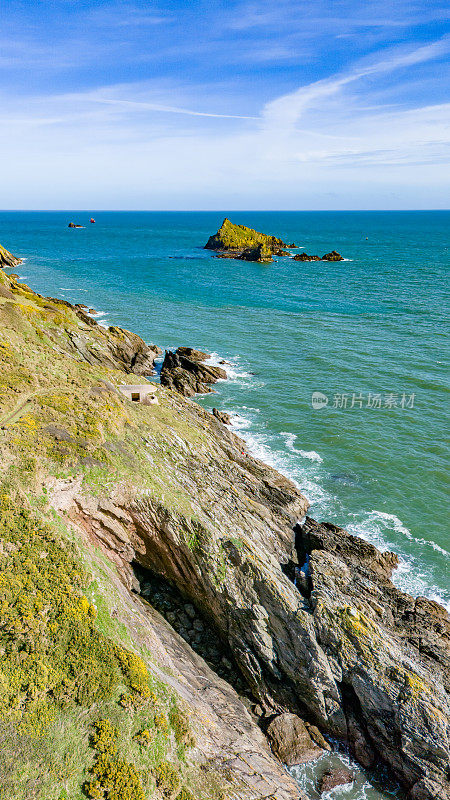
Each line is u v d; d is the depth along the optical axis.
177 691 19.34
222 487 31.73
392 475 40.53
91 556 22.39
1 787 13.98
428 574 30.62
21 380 30.94
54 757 15.14
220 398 54.94
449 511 36.31
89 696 16.97
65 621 18.38
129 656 18.59
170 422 36.91
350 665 22.28
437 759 20.00
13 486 21.78
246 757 18.83
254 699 23.42
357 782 20.64
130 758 16.08
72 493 23.95
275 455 43.31
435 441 45.47
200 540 25.27
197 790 16.48
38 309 51.88
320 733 22.33
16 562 19.25
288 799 17.92
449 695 21.80
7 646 16.80
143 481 26.61
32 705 15.86
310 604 24.23
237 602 24.17
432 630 25.55
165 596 26.97
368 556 30.75
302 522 34.97
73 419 27.78
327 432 47.34
